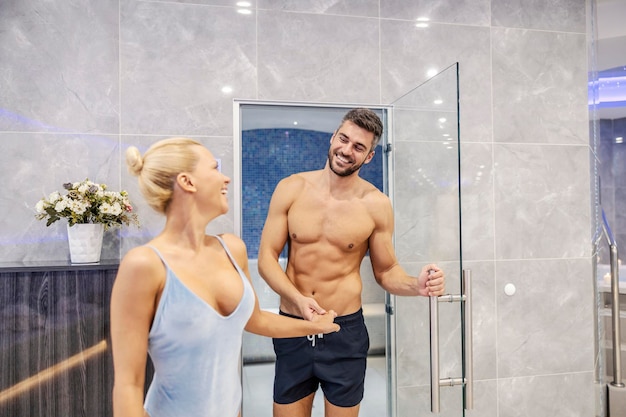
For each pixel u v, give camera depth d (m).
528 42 2.57
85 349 1.84
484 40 2.51
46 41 2.09
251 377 2.29
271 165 2.33
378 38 2.39
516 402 2.55
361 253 2.02
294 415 1.96
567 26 2.62
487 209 2.52
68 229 1.93
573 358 2.62
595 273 2.53
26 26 2.07
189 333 1.11
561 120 2.61
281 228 1.98
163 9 2.18
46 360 1.82
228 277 1.21
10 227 2.05
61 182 2.09
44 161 2.08
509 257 2.54
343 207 1.94
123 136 2.14
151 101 2.17
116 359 1.07
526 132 2.56
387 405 2.39
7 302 1.79
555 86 2.60
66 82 2.10
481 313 2.51
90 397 1.84
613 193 2.70
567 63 2.62
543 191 2.58
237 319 1.19
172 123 2.19
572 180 2.62
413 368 1.95
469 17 2.50
